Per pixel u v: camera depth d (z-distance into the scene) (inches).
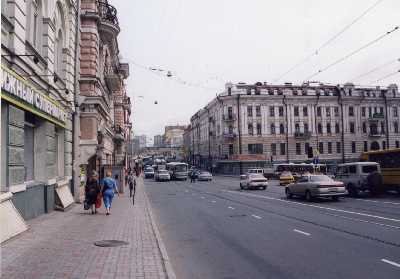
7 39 394.6
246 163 2613.2
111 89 1264.8
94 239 368.8
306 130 2691.9
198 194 1121.4
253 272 266.8
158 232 419.2
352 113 2753.4
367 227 452.1
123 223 487.2
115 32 1033.5
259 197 961.5
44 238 364.5
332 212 610.2
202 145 3634.4
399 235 396.8
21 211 442.9
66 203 620.1
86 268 257.4
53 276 234.7
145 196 1024.2
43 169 545.3
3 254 294.8
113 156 1571.1
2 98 353.1
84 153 887.1
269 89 2738.7
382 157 929.5
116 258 290.4
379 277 247.8
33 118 535.2
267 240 386.6
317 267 276.2
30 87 438.9
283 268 275.7
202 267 283.7
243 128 2659.9
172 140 5984.3
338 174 988.6
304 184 840.9
